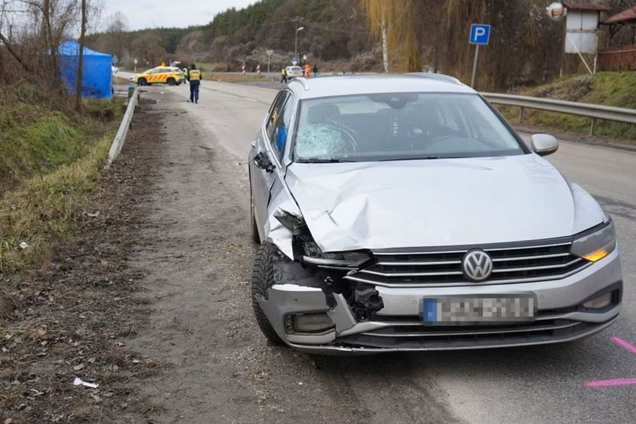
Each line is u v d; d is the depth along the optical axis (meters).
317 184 4.44
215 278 6.08
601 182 10.50
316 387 3.94
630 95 19.84
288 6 145.38
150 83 59.47
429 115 5.45
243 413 3.66
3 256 6.33
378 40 32.16
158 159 13.84
